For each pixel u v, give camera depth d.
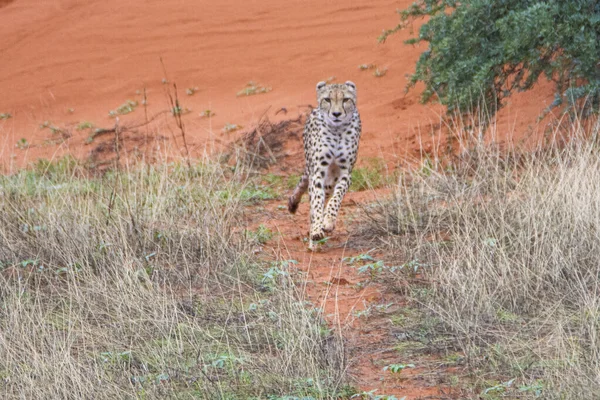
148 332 11.96
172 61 40.78
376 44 36.81
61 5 48.72
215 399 9.98
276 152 28.36
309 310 12.52
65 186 20.06
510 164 19.50
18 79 42.94
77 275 13.98
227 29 41.69
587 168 15.66
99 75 41.38
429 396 10.17
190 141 31.00
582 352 10.59
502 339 11.38
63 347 10.80
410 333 11.95
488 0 22.84
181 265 14.84
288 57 38.19
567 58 22.14
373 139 28.09
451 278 12.98
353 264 15.36
